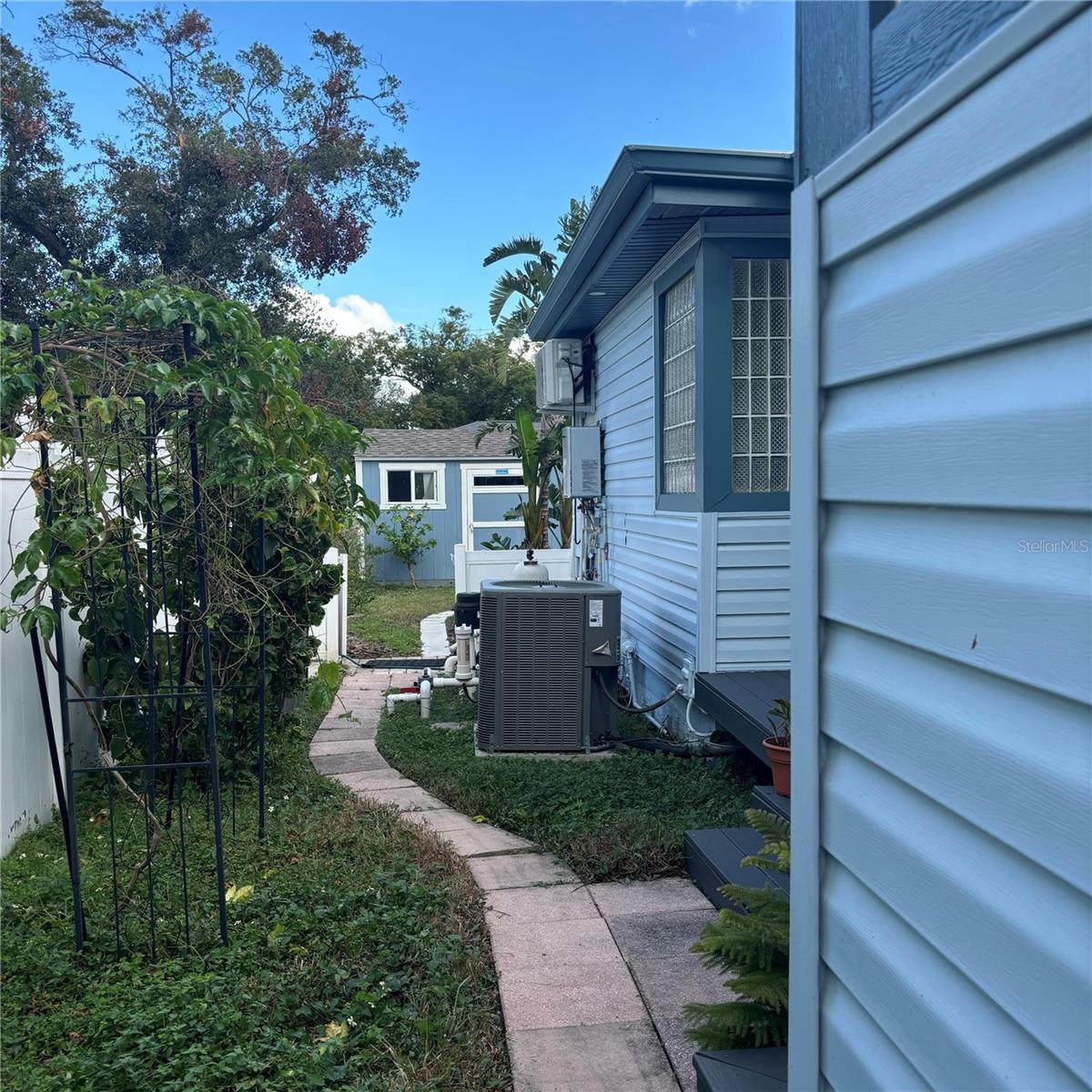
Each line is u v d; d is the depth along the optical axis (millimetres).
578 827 4289
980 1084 1002
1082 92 822
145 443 3561
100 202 15180
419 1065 2543
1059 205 867
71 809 3180
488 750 5836
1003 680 969
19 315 14469
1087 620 830
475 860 4137
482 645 5879
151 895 3199
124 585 4602
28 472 4309
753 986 2098
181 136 14945
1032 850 911
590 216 5875
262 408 3559
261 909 3477
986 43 964
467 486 19125
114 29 14641
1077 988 848
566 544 11922
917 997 1135
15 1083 2426
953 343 1037
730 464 5312
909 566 1142
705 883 3676
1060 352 876
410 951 3160
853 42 1305
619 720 6535
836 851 1358
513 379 30422
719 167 4570
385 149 16453
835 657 1368
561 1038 2686
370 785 5402
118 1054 2545
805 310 1418
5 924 3387
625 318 7469
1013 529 947
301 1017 2805
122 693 4809
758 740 4246
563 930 3391
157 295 3254
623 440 7680
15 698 4191
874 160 1210
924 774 1112
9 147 14477
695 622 5508
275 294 16484
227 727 4984
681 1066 2535
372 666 9789
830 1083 1386
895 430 1166
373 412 28516
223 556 4008
